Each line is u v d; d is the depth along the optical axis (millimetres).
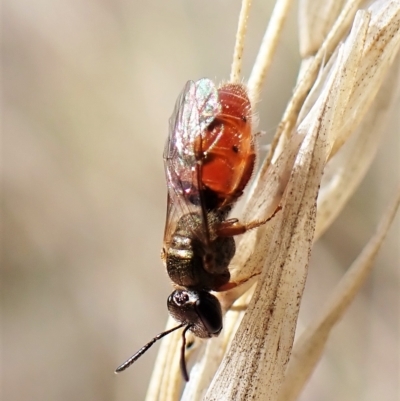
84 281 75
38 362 76
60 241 75
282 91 67
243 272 46
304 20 46
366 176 63
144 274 74
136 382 72
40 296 76
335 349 62
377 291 63
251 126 47
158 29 74
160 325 72
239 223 46
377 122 46
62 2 76
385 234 45
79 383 73
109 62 75
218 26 73
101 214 75
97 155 75
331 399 62
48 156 75
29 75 80
